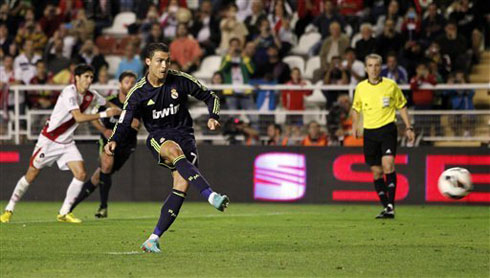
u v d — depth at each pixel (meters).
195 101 62.59
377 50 68.75
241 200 60.59
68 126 42.41
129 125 28.88
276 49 68.31
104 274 23.66
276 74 67.75
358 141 60.50
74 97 42.03
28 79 71.00
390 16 73.25
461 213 51.34
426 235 35.91
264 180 60.41
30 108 63.00
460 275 23.70
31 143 62.09
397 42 69.00
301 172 60.03
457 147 58.84
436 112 60.06
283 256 27.95
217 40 74.94
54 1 79.06
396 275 23.64
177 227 39.97
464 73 68.75
